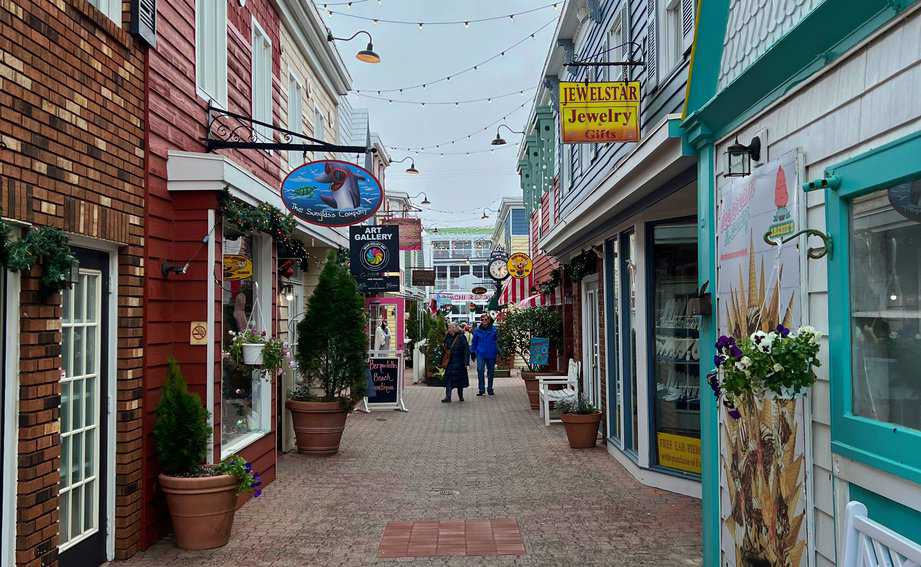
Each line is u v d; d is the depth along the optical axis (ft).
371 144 72.54
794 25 11.51
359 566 16.56
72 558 15.26
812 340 10.36
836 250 10.30
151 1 18.03
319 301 30.40
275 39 29.73
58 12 14.33
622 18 27.50
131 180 17.28
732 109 14.08
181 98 20.04
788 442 11.63
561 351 47.19
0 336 13.01
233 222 20.71
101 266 16.48
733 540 14.14
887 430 9.11
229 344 22.74
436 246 230.27
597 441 32.81
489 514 20.85
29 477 13.29
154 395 18.26
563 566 16.47
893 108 9.09
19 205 12.98
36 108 13.56
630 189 22.26
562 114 22.77
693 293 23.85
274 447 25.54
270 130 28.55
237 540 18.49
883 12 9.23
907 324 9.13
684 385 23.63
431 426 37.96
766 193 12.43
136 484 17.40
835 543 10.39
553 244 42.57
